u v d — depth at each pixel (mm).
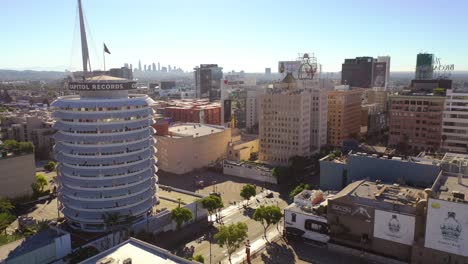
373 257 128500
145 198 146125
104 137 137750
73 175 138625
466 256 112688
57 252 120562
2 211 150375
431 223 117125
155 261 87750
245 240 143625
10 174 177500
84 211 136375
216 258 129375
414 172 146875
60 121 143125
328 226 138125
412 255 120875
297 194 164250
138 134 144500
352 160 160000
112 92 146000
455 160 153500
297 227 145500
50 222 147000
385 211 125938
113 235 132625
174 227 154750
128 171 141250
